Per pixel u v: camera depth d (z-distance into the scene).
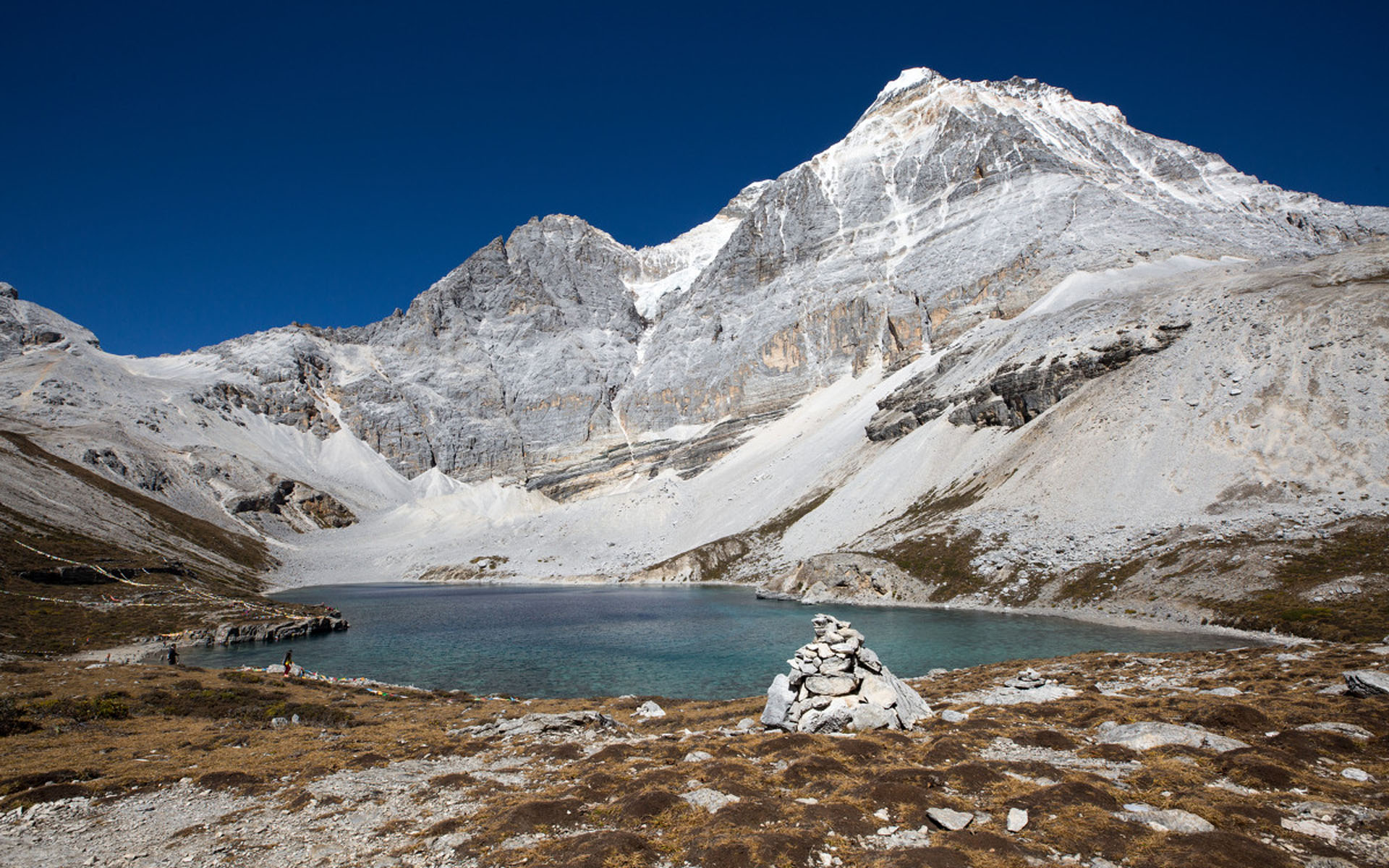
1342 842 13.34
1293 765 17.97
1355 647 40.50
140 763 24.52
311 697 39.34
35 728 29.72
